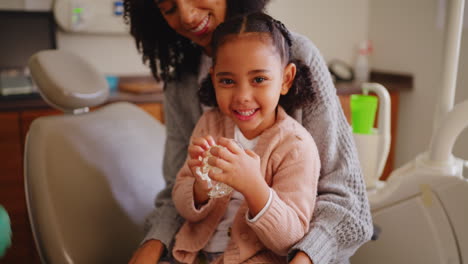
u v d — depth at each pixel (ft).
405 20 9.27
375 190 3.69
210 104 3.03
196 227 2.77
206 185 2.47
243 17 2.55
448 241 3.21
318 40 10.32
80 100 3.51
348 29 10.52
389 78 9.69
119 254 3.25
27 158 3.17
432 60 8.64
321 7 10.19
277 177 2.53
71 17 7.92
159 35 3.48
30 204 3.02
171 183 3.40
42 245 2.91
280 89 2.57
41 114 6.59
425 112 8.89
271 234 2.29
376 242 3.57
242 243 2.52
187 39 3.35
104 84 3.85
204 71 3.35
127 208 3.50
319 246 2.40
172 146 3.55
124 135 3.89
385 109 4.03
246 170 2.21
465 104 3.08
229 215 2.73
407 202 3.34
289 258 2.41
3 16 7.40
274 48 2.47
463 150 7.09
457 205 3.12
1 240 2.10
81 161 3.34
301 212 2.40
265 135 2.65
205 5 2.80
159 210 3.18
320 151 2.84
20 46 7.61
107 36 8.61
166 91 3.59
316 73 2.86
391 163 9.47
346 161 2.82
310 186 2.50
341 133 2.90
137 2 3.38
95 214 3.21
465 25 7.27
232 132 2.81
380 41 10.05
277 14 9.85
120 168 3.63
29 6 7.89
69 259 2.86
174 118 3.58
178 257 2.74
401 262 3.46
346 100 6.71
